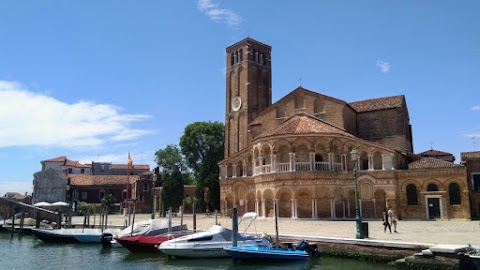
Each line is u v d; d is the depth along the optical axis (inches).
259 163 2316.7
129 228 1565.0
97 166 5531.5
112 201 4392.2
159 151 4372.5
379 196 2234.3
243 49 3302.2
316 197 2153.1
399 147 2568.9
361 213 2219.5
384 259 1127.6
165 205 3469.5
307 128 2256.4
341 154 2263.8
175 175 3531.0
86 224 2506.2
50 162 5565.9
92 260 1391.5
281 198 2218.3
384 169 2223.2
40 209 2541.8
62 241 1895.9
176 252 1294.3
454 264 966.4
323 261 1194.0
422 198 2171.5
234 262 1224.2
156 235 1525.6
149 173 4552.2
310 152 2188.7
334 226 1754.4
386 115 2645.2
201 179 3811.5
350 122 2618.1
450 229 1571.1
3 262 1381.6
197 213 3767.2
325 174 2158.0
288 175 2155.5
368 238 1267.2
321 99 2561.5
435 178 2154.3
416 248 1071.6
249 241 1325.0
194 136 4065.0
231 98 3361.2
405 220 2145.7
